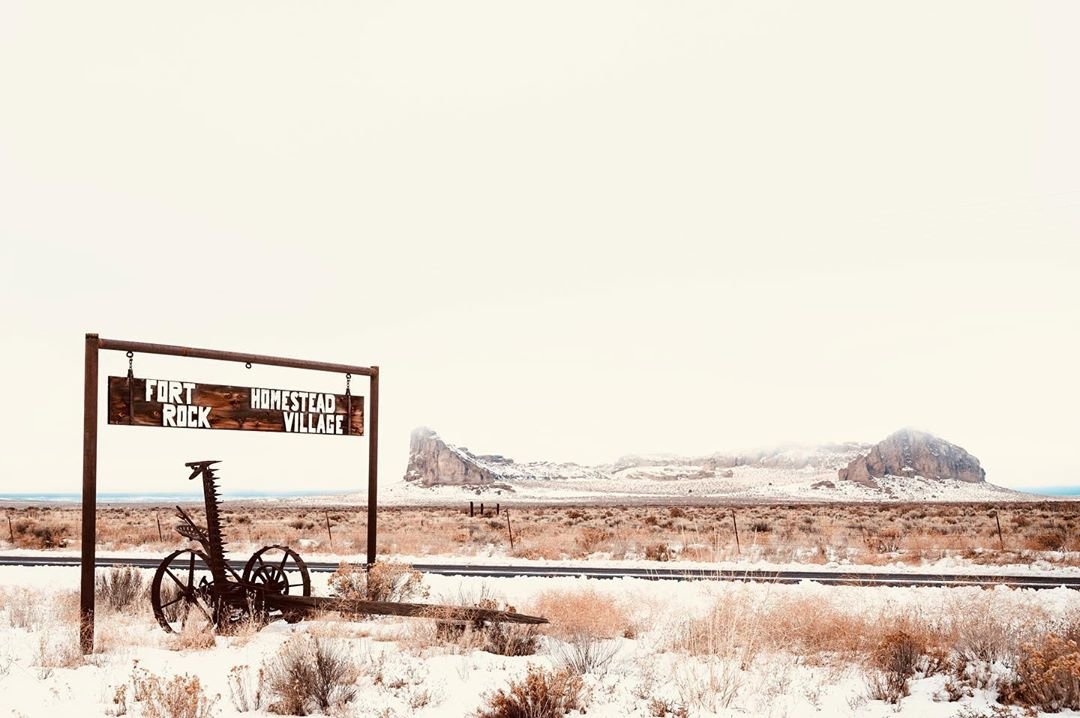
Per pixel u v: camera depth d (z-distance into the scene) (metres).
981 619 12.15
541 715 8.62
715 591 17.83
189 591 14.44
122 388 12.67
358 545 35.16
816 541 35.91
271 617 14.35
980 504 131.62
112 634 12.97
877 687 9.90
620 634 13.47
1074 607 14.21
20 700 9.01
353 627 13.80
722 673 10.48
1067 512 78.75
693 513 80.56
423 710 8.85
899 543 33.97
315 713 8.84
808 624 12.66
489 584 20.59
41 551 34.91
